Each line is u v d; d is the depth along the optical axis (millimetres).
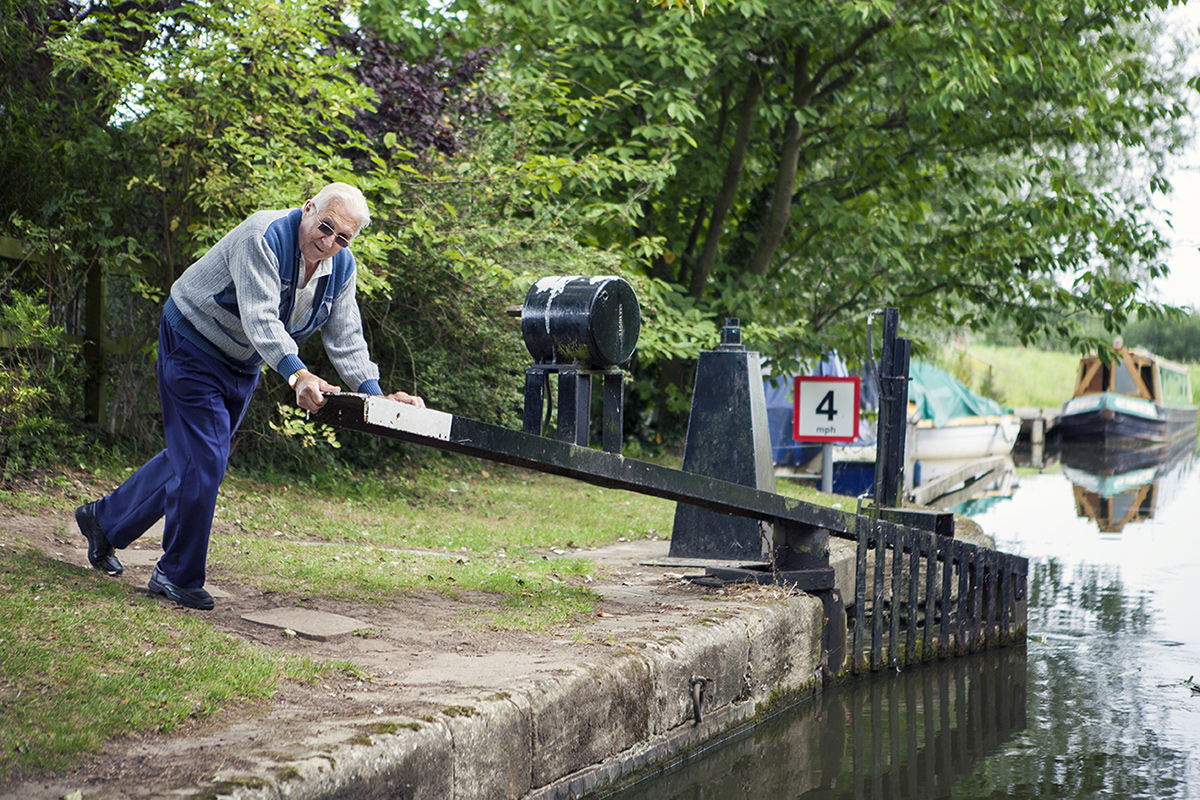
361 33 10258
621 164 10867
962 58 12602
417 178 9438
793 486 11836
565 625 4723
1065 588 9695
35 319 6711
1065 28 14078
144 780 2600
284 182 7684
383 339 10414
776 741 5156
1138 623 8266
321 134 9008
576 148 11961
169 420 4211
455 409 11062
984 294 16031
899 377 7652
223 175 7746
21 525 5523
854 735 5340
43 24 7570
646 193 11336
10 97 7715
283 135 7941
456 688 3559
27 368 7105
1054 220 14953
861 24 12828
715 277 15523
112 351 8258
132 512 4461
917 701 6008
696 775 4562
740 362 6691
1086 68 13688
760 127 15641
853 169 15734
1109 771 4848
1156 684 6465
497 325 10742
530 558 6980
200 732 2994
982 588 7305
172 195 8195
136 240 8117
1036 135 15359
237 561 5516
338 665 3732
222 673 3510
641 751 4234
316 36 7801
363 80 9531
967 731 5457
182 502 4184
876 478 7676
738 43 12625
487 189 9500
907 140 15500
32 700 3053
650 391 15641
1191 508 16375
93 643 3602
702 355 6750
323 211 3998
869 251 15484
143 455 8188
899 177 15406
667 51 12070
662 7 11781
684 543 6793
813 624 5848
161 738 2934
